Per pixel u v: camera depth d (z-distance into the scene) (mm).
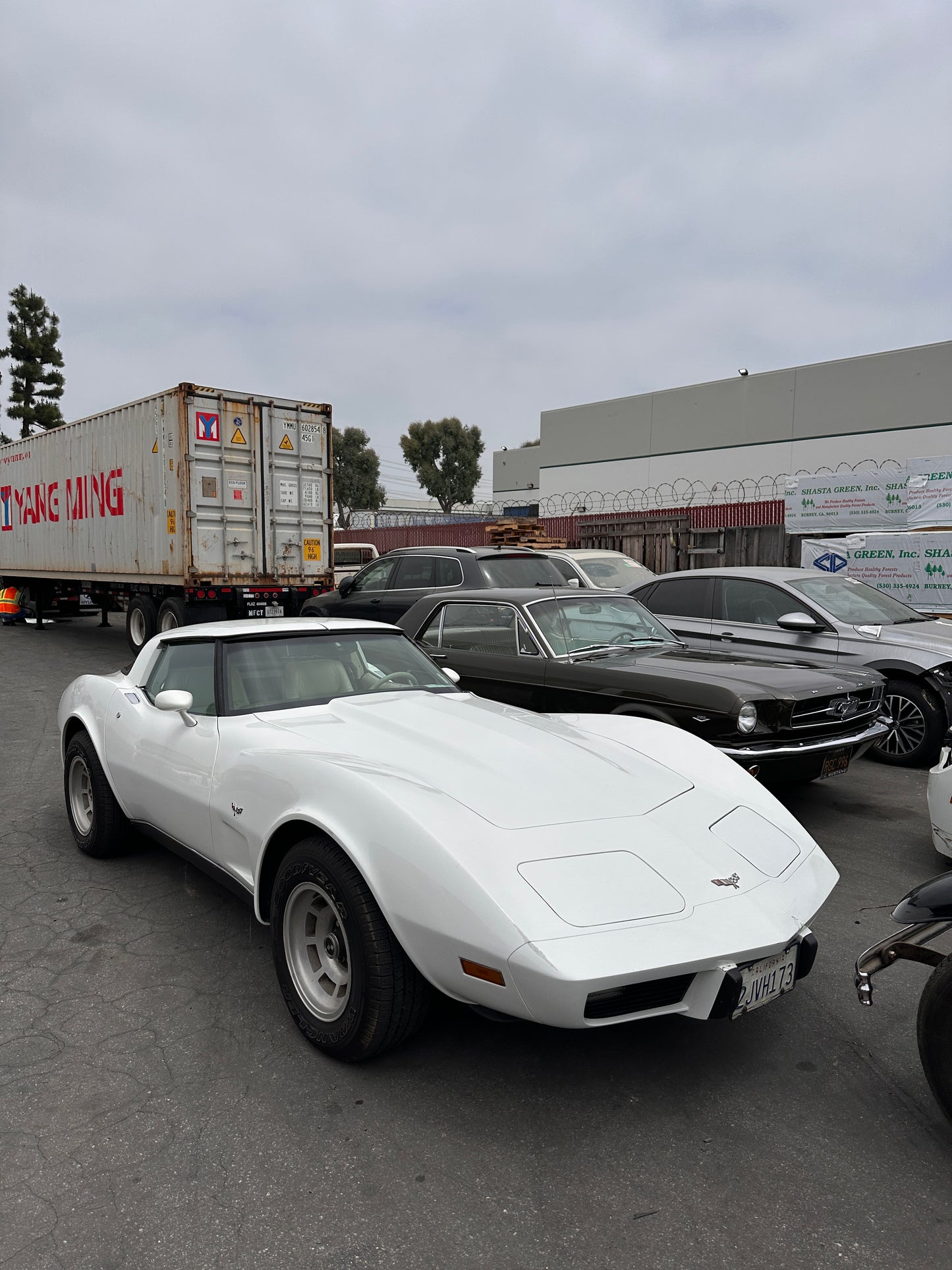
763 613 7535
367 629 4250
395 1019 2551
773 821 3018
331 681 3844
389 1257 1945
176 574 11219
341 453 62656
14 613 17672
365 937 2523
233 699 3602
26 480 15961
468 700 3926
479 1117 2457
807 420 29750
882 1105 2539
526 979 2152
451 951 2301
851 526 13227
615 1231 2025
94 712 4406
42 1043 2832
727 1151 2318
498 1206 2105
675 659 5609
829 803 5871
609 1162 2270
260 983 3258
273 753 3057
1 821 5262
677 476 33469
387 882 2439
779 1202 2125
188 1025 2947
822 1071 2713
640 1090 2600
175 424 11000
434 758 2980
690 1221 2061
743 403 31375
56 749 7207
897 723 6867
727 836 2791
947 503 11352
